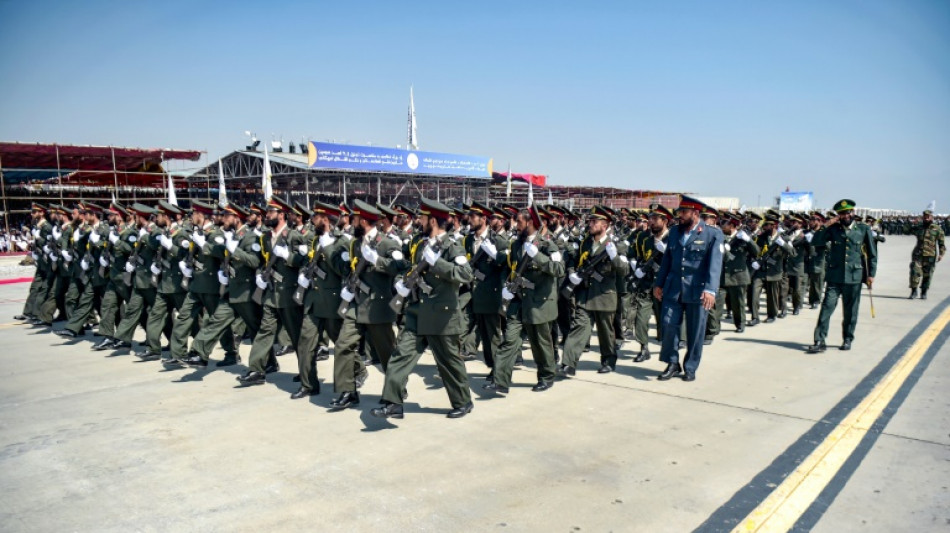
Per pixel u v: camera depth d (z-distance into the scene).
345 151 25.45
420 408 5.75
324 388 6.47
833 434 4.88
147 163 27.25
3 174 25.38
